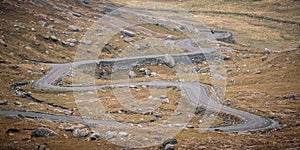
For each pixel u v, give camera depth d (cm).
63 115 13162
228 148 9612
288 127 13200
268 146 9944
